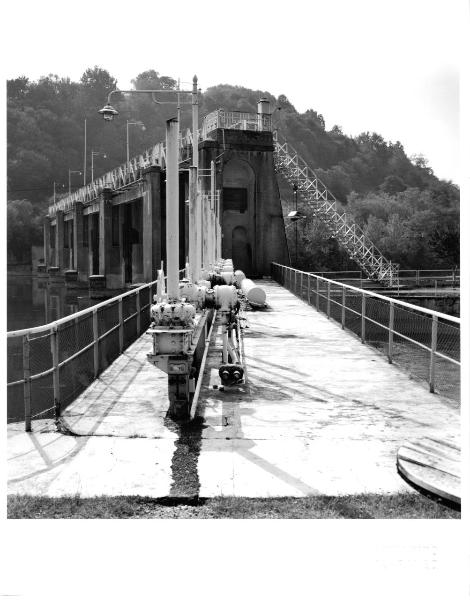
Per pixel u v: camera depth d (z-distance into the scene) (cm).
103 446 674
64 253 9656
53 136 12500
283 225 4797
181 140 4997
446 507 512
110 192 6538
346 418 801
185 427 748
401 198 10169
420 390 970
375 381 1034
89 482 573
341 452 662
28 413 729
